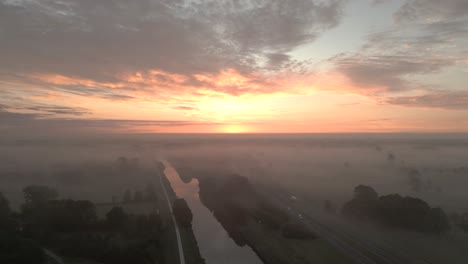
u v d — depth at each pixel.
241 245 61.62
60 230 57.00
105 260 45.88
